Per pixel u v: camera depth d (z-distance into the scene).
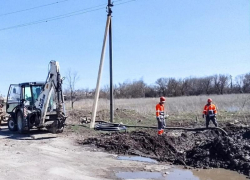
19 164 9.17
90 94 43.03
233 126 14.55
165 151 11.17
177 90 56.16
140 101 37.47
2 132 16.22
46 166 8.97
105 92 47.25
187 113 21.88
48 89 14.63
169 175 8.30
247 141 10.23
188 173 8.54
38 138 13.77
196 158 9.73
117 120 19.05
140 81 57.59
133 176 8.14
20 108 15.56
